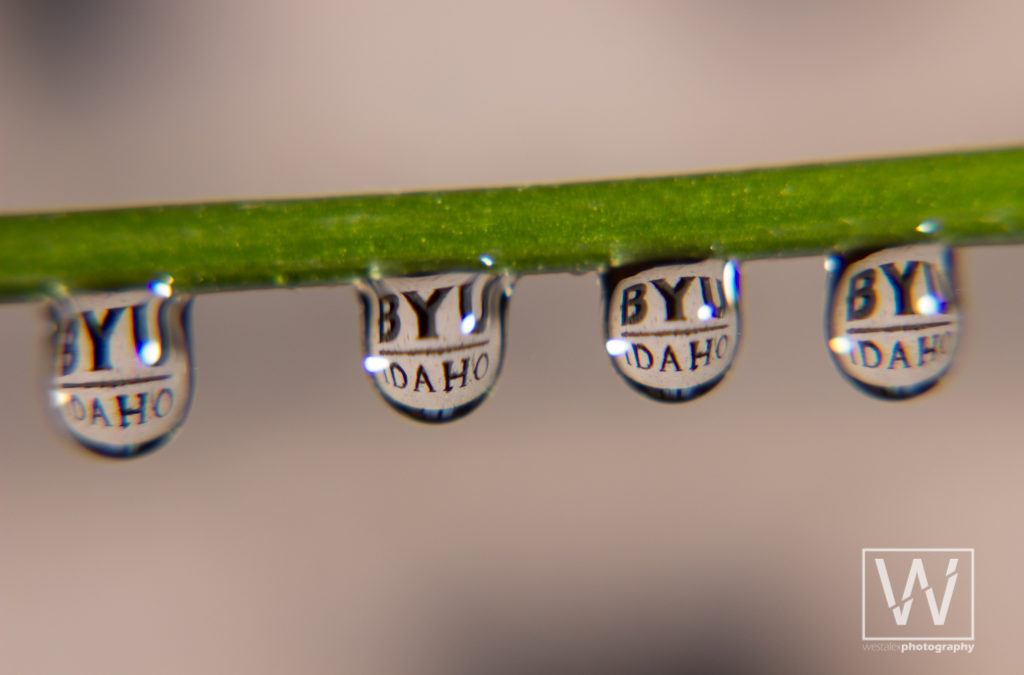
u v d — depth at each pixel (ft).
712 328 0.22
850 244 0.21
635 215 0.21
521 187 0.21
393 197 0.21
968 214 0.21
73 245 0.21
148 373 0.22
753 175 0.21
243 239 0.21
